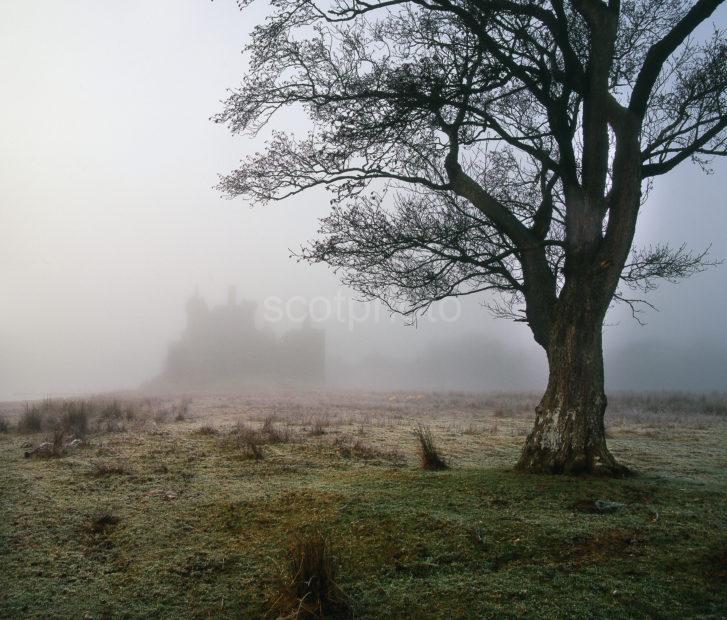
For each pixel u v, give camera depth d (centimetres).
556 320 702
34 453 879
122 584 418
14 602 389
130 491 649
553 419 671
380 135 742
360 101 748
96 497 623
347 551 449
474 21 684
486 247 854
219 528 523
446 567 413
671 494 554
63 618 369
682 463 849
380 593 383
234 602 385
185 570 437
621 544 426
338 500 564
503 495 557
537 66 798
